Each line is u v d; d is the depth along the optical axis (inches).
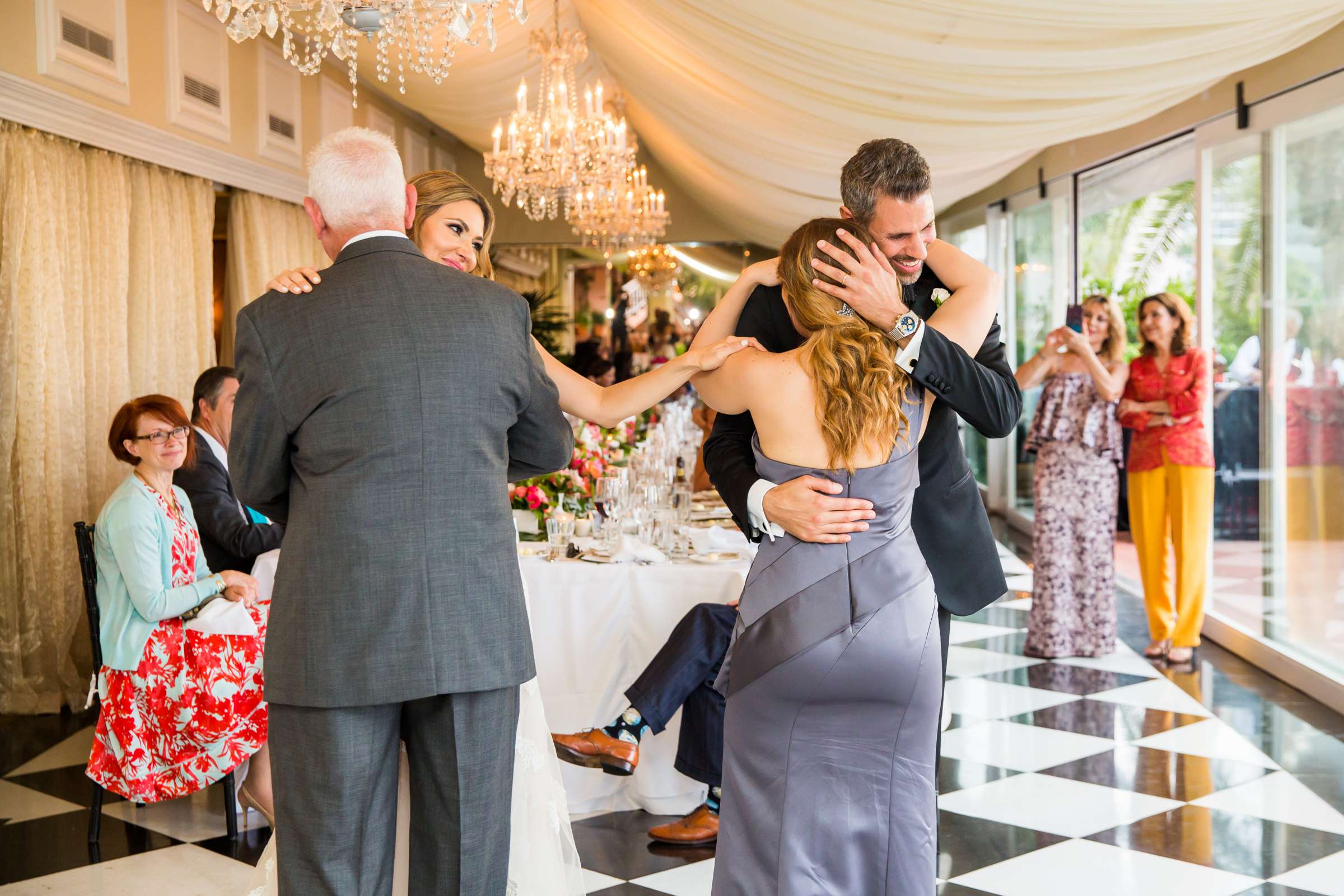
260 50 272.5
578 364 517.3
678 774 135.9
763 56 188.9
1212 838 127.4
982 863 121.8
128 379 218.1
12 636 190.1
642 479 159.9
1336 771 148.6
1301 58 185.5
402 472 73.2
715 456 91.4
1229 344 219.3
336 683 71.6
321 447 73.4
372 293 75.5
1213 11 148.2
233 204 272.2
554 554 140.9
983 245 382.0
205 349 249.6
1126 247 336.8
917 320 80.4
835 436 80.3
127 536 126.5
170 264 233.9
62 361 197.5
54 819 139.7
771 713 82.0
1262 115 200.1
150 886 119.4
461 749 75.4
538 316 493.4
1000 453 390.9
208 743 129.1
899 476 81.7
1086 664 207.8
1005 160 266.4
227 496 150.9
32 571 191.2
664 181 486.9
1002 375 85.7
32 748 170.9
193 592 129.3
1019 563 307.4
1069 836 128.7
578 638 135.9
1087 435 209.2
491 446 77.7
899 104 189.8
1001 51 160.7
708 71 212.8
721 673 86.7
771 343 91.4
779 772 82.0
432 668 72.6
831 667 80.1
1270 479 202.1
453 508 74.7
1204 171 225.9
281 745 74.4
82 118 203.3
